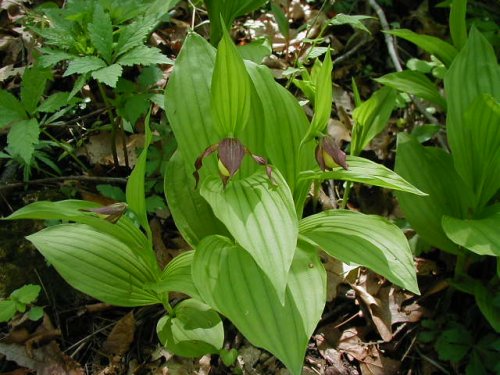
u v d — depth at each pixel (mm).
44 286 562
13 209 612
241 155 375
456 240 482
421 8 959
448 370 559
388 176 437
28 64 722
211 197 376
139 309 568
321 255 631
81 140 670
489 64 540
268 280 386
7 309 509
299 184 468
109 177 638
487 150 509
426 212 570
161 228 625
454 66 542
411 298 617
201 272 389
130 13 550
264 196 379
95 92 727
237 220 358
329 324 591
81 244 444
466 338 557
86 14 535
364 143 602
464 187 580
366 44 896
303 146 478
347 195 653
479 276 638
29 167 616
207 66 449
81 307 560
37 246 428
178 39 816
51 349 522
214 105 372
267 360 539
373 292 613
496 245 473
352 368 560
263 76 467
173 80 443
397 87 591
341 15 592
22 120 520
